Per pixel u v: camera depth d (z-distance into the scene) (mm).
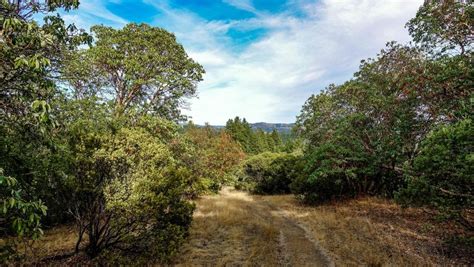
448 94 8758
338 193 16969
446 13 8742
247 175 28109
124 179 6379
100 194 6328
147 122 13688
